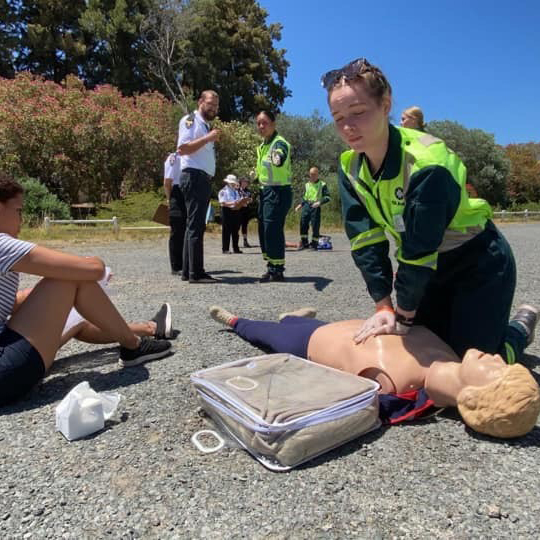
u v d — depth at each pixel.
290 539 1.45
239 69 38.91
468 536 1.46
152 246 10.75
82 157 17.59
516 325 2.68
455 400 2.08
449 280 2.45
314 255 9.66
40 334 2.34
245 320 3.32
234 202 9.72
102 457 1.89
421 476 1.77
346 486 1.71
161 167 19.22
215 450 1.94
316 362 2.60
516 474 1.78
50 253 2.37
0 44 31.36
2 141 16.12
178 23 33.69
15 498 1.64
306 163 24.28
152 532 1.48
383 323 2.41
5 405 2.36
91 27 32.88
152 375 2.73
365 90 2.03
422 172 2.03
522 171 39.91
